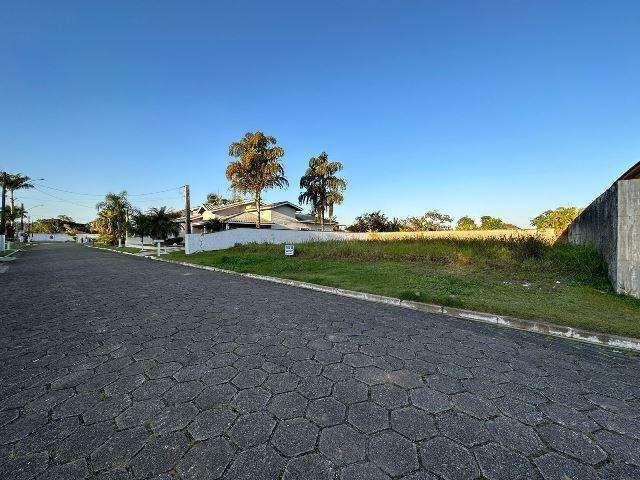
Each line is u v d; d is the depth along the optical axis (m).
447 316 5.23
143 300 6.20
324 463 1.82
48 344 3.74
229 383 2.76
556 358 3.45
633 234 6.01
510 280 7.81
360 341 3.84
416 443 1.99
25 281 8.89
